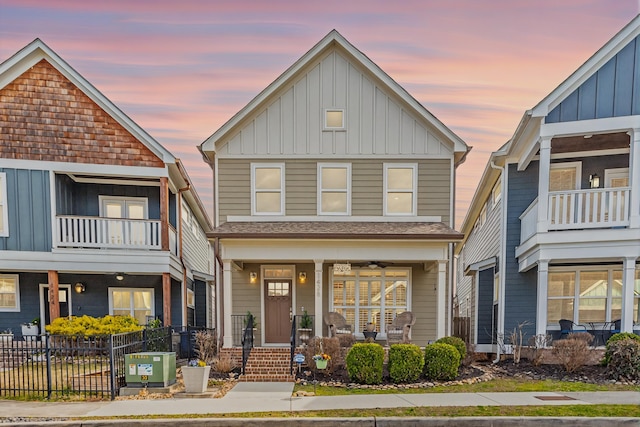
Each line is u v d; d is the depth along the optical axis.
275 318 13.00
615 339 9.52
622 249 10.16
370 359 9.06
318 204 12.95
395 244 11.48
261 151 13.04
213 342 11.81
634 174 10.22
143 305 14.80
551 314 12.39
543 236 10.66
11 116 12.66
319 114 13.01
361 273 13.02
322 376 9.73
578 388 8.32
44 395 8.05
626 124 10.26
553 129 10.65
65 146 12.86
